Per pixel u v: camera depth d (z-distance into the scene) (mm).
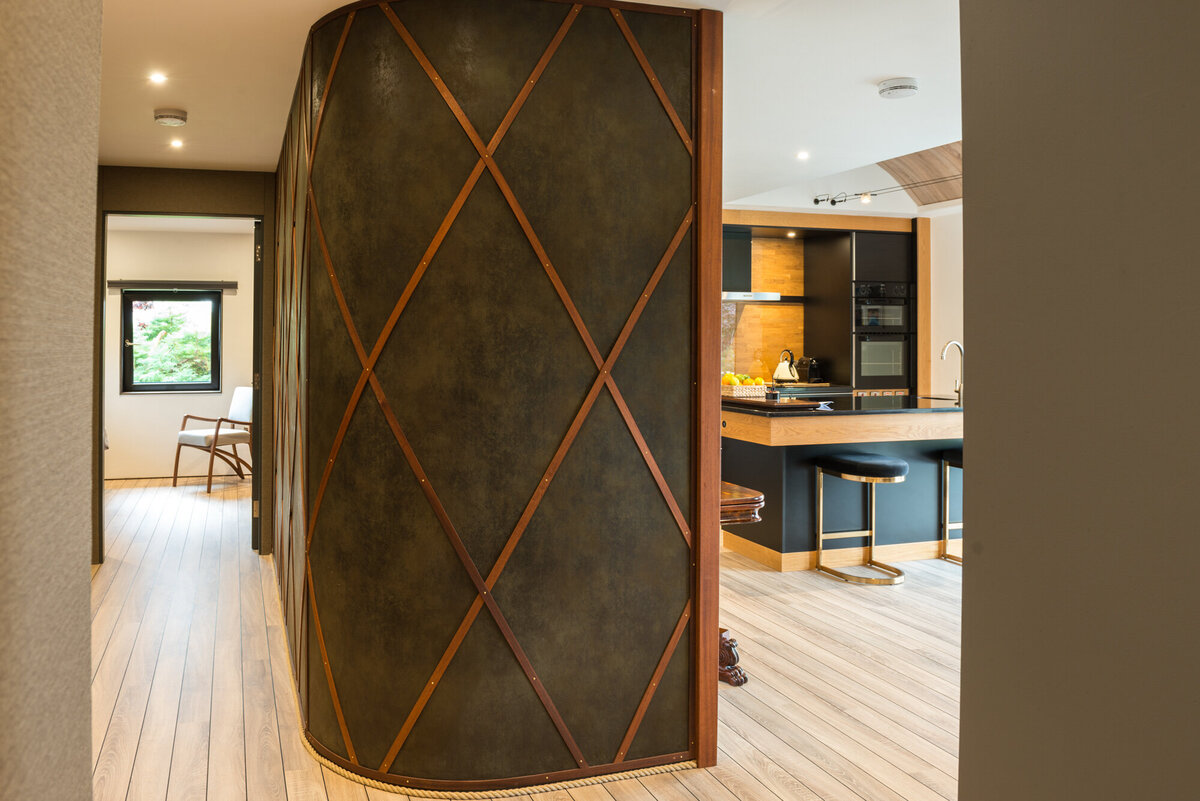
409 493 2682
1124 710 1397
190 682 3607
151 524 6789
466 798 2688
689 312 2855
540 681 2736
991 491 1659
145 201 5402
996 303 1637
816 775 2842
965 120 1700
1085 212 1448
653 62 2764
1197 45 1268
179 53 3271
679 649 2891
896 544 5703
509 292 2670
